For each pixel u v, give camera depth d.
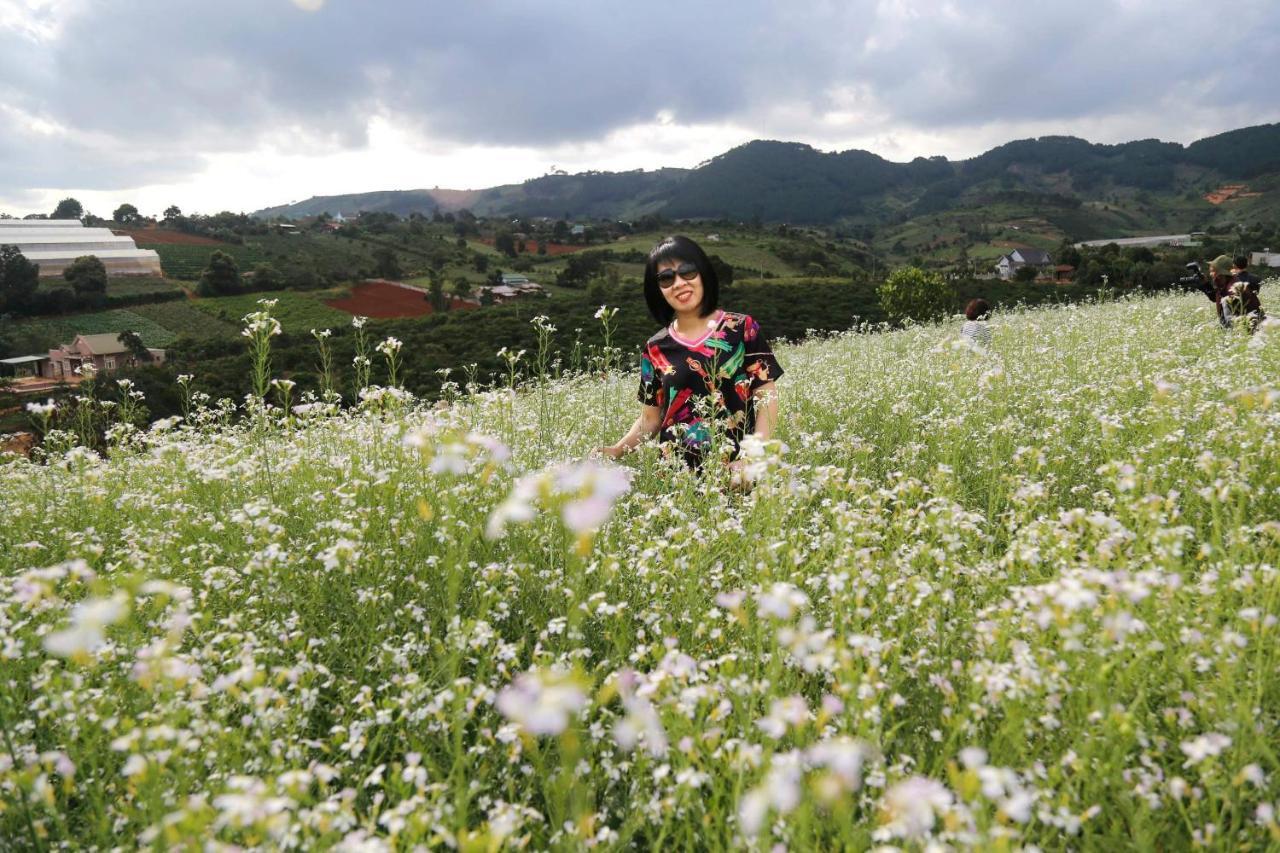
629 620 2.70
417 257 167.75
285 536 3.68
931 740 2.12
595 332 35.06
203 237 166.38
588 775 1.99
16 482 5.66
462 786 1.71
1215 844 1.65
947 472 3.54
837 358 11.38
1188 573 2.39
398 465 4.26
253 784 1.62
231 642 2.60
